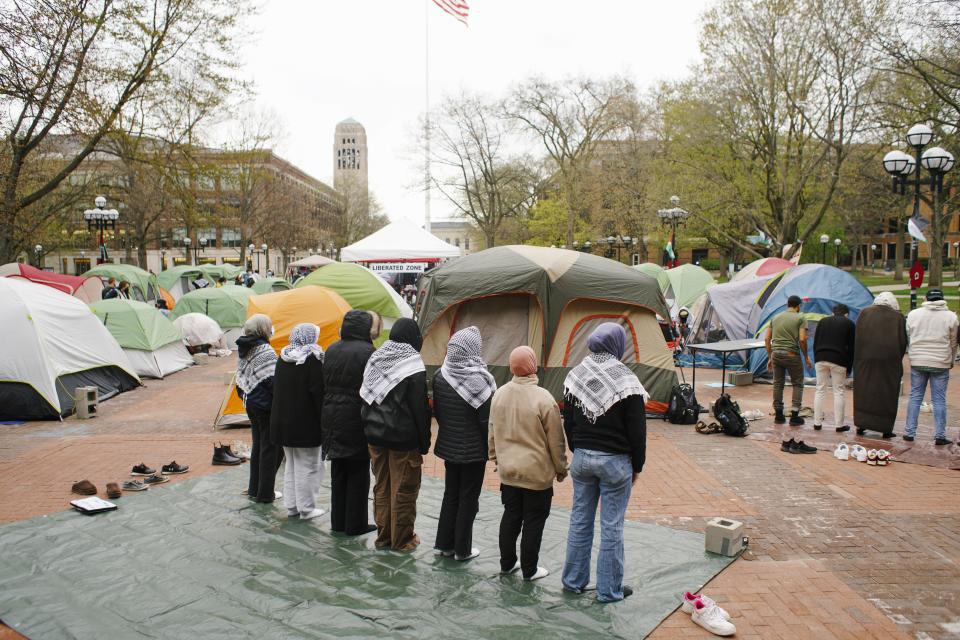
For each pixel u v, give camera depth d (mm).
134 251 69625
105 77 17391
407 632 3852
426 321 9938
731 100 24969
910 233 13211
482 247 65688
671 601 4234
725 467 7352
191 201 22531
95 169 32969
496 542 5242
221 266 37031
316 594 4336
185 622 3982
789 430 9094
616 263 10414
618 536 4145
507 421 4363
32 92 12812
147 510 5984
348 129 132875
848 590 4414
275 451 6184
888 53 18797
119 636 3824
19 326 10086
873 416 8445
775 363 9492
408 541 5070
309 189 78688
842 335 8781
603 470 4020
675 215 25234
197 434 9125
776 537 5344
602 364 4047
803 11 22766
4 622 3994
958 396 11453
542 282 9430
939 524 5609
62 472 7301
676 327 16922
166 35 18266
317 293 10125
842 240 57250
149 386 13070
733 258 43438
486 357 9750
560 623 3949
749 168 26344
